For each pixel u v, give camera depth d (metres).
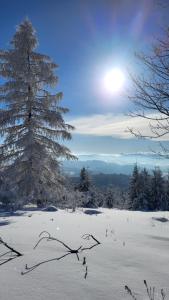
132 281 3.39
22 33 20.72
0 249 4.59
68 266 3.83
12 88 20.02
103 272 3.64
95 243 5.06
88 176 51.06
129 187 57.12
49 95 20.84
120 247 4.82
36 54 20.80
